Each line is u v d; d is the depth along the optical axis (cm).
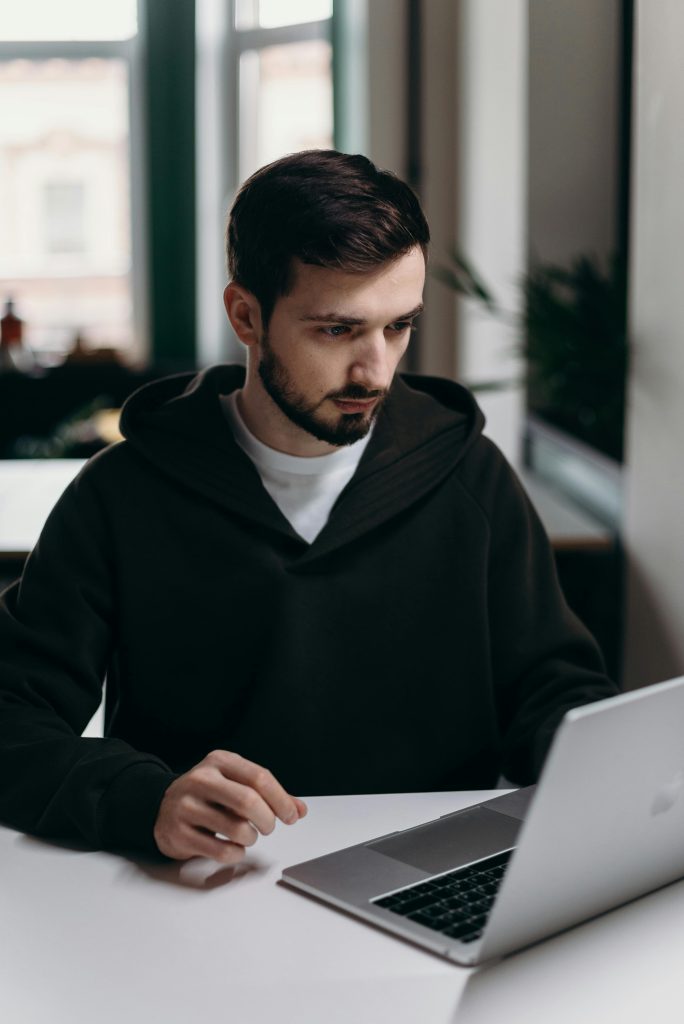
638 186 202
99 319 532
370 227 111
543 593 143
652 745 85
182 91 497
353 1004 81
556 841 82
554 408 316
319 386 117
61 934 92
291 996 82
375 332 115
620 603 220
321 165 116
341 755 134
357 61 443
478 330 386
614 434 269
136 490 135
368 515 134
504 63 339
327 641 133
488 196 367
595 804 83
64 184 523
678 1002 82
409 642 137
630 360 209
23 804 113
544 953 88
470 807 113
